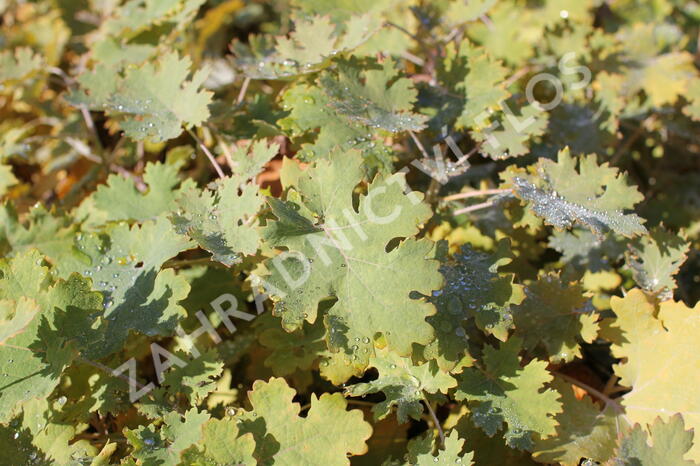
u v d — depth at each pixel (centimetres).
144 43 82
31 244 72
